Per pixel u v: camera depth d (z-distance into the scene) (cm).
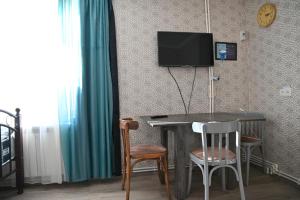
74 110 283
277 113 299
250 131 332
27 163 280
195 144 253
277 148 300
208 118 272
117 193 259
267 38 312
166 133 287
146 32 313
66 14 278
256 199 238
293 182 277
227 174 265
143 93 315
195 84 333
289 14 278
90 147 292
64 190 269
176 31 322
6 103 272
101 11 288
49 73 277
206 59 326
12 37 270
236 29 346
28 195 257
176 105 327
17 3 270
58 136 282
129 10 307
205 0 331
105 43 291
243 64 348
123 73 308
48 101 279
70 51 279
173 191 260
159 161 273
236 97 348
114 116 302
